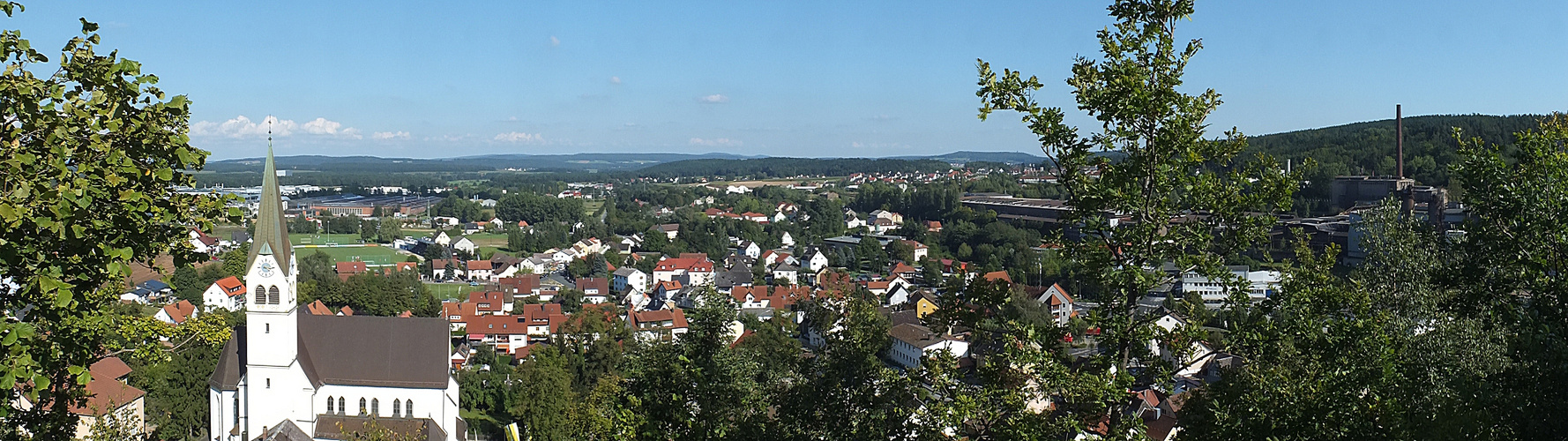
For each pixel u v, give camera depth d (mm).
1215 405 22406
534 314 142750
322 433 78750
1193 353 23156
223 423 78812
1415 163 180250
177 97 20891
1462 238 30672
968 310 25234
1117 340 22688
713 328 32188
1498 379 24469
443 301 168750
